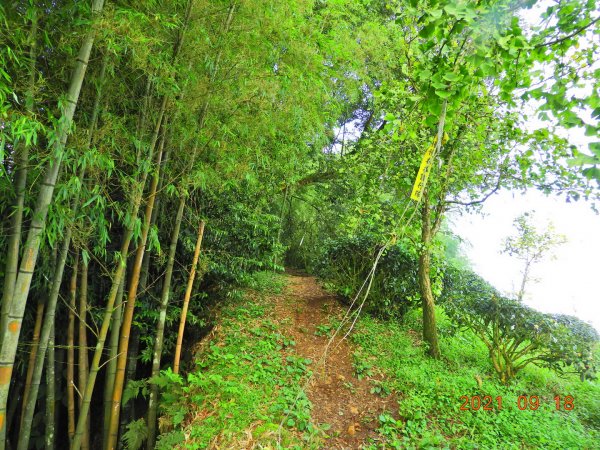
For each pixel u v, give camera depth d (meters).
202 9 3.03
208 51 3.16
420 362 4.55
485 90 3.50
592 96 1.62
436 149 1.80
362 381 4.16
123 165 3.24
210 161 3.69
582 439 3.38
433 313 4.90
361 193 5.15
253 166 4.02
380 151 4.66
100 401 4.29
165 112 3.21
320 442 3.04
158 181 3.61
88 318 3.91
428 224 4.64
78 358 3.72
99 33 2.28
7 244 2.85
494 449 3.04
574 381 5.04
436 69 1.71
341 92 5.83
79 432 2.95
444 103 1.64
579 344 4.33
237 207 5.02
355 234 5.97
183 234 4.58
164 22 2.56
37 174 2.64
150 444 3.38
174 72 2.82
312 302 6.48
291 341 4.75
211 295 5.31
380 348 4.88
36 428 3.85
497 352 4.85
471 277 6.55
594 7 1.61
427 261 4.92
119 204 3.52
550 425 3.56
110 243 3.94
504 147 4.05
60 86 2.65
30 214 2.86
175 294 4.62
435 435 3.17
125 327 3.36
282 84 3.50
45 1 2.37
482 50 1.42
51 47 2.46
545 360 4.42
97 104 2.75
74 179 2.41
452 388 3.89
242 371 3.73
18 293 2.26
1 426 2.26
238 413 3.05
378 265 5.76
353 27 5.73
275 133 4.30
